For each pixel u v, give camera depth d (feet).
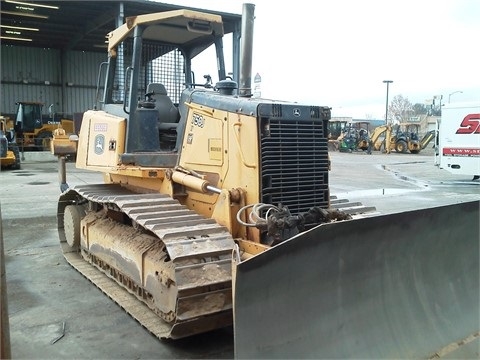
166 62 19.24
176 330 12.14
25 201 36.47
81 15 69.00
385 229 11.20
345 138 128.98
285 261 9.87
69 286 17.98
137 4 58.59
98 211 20.53
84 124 20.43
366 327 11.27
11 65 93.56
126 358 12.39
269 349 9.81
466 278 13.75
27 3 60.54
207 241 12.48
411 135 121.39
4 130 61.67
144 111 16.84
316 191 14.38
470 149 53.52
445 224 12.62
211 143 14.76
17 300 16.46
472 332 13.04
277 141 13.50
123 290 16.88
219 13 44.06
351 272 11.08
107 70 19.58
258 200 13.29
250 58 15.81
